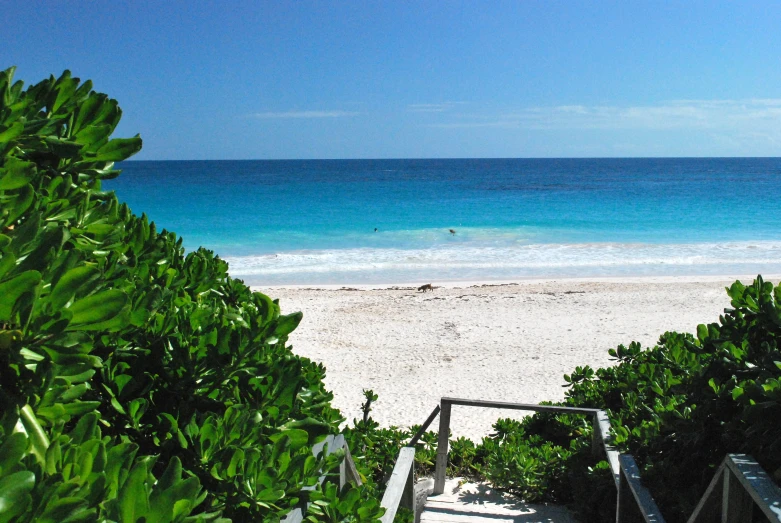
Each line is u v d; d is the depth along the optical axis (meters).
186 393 2.02
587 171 123.50
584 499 5.62
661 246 29.64
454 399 6.42
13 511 0.99
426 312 17.06
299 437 2.07
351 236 34.72
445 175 106.50
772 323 3.31
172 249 2.92
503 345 14.08
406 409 10.39
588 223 38.94
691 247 29.20
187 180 87.50
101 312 1.35
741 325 3.43
